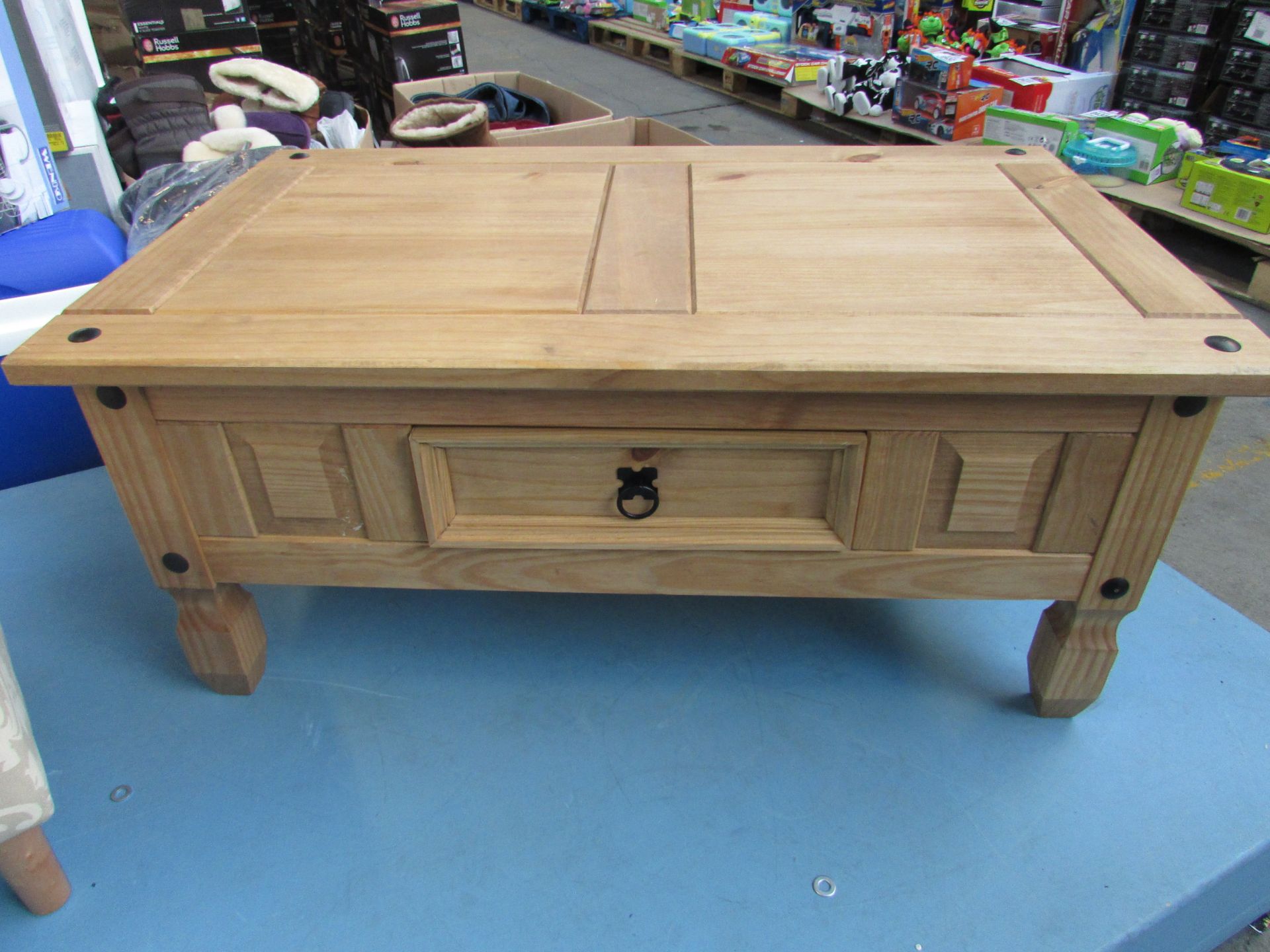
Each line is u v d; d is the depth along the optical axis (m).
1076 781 0.99
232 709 1.09
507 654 1.17
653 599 1.27
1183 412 0.79
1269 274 2.28
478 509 0.92
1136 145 2.67
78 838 0.94
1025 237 0.98
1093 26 3.10
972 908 0.86
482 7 6.71
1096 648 0.98
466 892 0.88
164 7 2.35
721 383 0.76
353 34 3.56
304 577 0.98
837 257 0.94
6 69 1.64
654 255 0.96
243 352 0.79
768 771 1.00
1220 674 1.13
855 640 1.19
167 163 1.92
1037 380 0.75
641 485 0.88
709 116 3.82
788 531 0.91
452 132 1.87
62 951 0.84
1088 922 0.85
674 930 0.85
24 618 1.23
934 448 0.84
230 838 0.94
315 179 1.20
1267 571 1.67
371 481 0.89
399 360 0.77
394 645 1.19
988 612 1.24
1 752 0.74
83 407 0.85
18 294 1.60
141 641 1.20
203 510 0.93
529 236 1.01
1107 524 0.88
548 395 0.82
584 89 4.27
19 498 1.48
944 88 3.02
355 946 0.84
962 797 0.97
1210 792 0.98
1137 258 0.93
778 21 4.21
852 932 0.85
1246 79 2.65
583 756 1.02
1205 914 0.93
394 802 0.97
